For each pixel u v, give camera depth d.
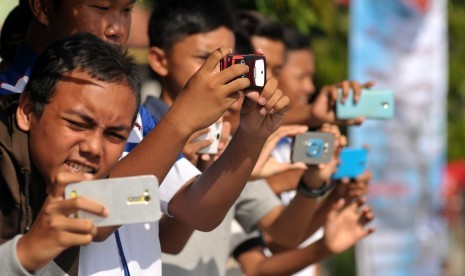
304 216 3.83
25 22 2.92
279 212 4.00
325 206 4.09
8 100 2.43
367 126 5.96
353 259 8.15
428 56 6.13
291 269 3.99
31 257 2.05
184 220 2.74
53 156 2.32
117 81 2.33
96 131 2.32
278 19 5.37
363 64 5.82
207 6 3.58
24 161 2.35
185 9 3.57
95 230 2.06
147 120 3.03
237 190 2.59
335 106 3.72
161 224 3.24
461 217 10.12
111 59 2.35
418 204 6.23
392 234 6.13
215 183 2.59
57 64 2.32
